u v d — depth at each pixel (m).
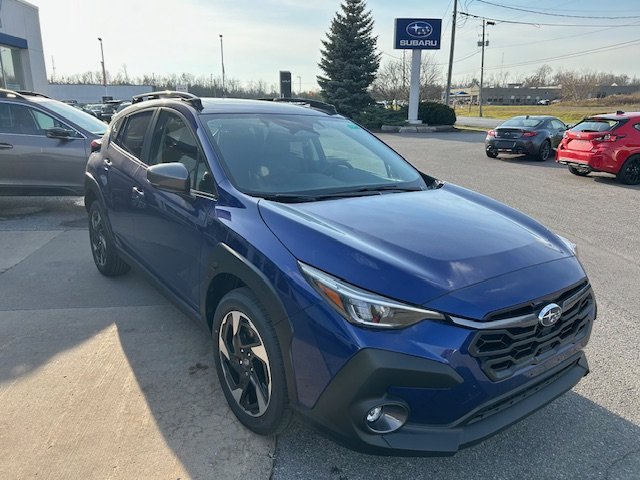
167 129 3.74
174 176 2.96
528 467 2.54
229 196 2.90
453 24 38.44
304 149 3.55
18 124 7.44
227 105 3.76
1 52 20.38
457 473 2.49
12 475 2.38
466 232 2.66
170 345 3.66
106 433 2.70
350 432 2.13
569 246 2.91
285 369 2.34
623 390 3.21
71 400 2.98
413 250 2.38
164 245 3.46
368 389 2.07
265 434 2.62
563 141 12.27
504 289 2.25
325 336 2.15
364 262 2.24
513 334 2.21
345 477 2.45
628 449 2.68
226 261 2.66
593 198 9.55
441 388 2.08
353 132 4.12
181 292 3.34
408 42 31.25
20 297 4.48
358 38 35.62
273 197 2.92
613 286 5.02
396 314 2.09
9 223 7.23
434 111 32.12
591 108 64.88
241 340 2.66
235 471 2.46
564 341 2.50
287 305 2.29
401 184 3.53
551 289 2.36
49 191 7.61
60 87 60.62
